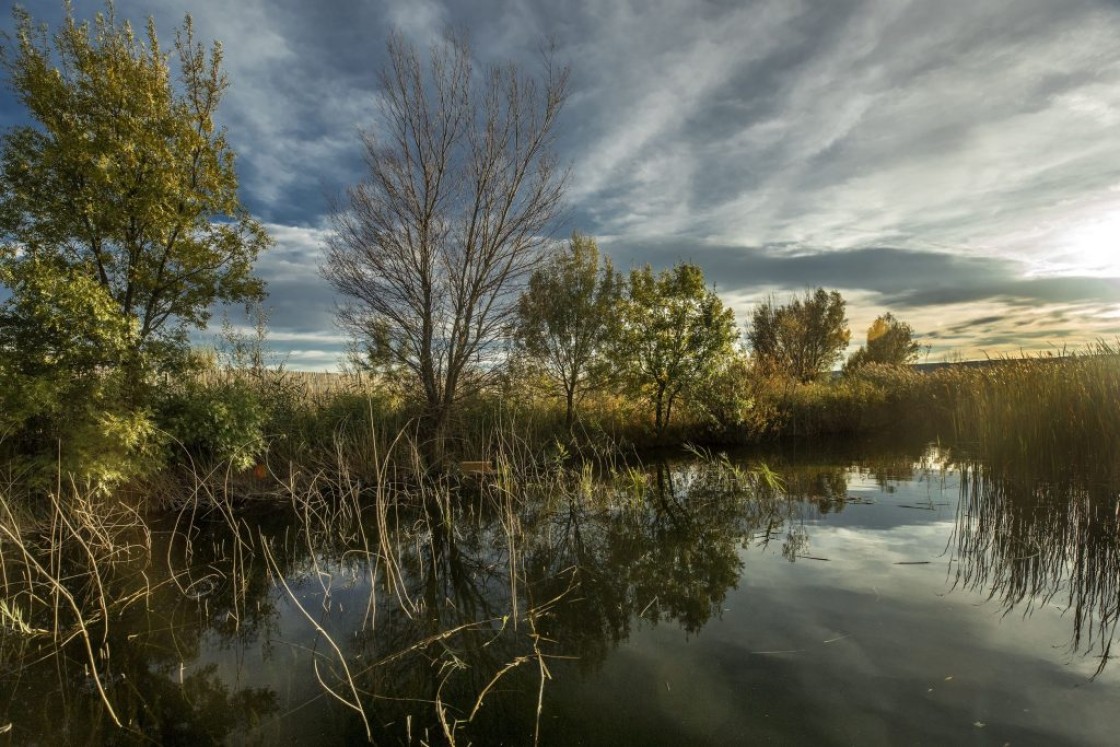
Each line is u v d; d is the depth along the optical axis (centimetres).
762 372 1922
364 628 503
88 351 929
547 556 686
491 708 365
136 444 953
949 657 395
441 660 436
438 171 1259
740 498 937
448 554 716
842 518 770
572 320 1505
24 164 1009
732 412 1617
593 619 497
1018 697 345
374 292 1254
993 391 1001
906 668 382
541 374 1485
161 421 1034
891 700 347
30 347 912
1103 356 839
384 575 648
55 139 1026
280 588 613
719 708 349
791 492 955
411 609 543
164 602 578
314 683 411
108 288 1062
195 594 597
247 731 354
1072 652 396
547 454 1316
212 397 1091
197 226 1161
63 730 366
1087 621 442
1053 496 765
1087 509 704
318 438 1212
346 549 757
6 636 509
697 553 657
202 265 1184
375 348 1262
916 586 523
